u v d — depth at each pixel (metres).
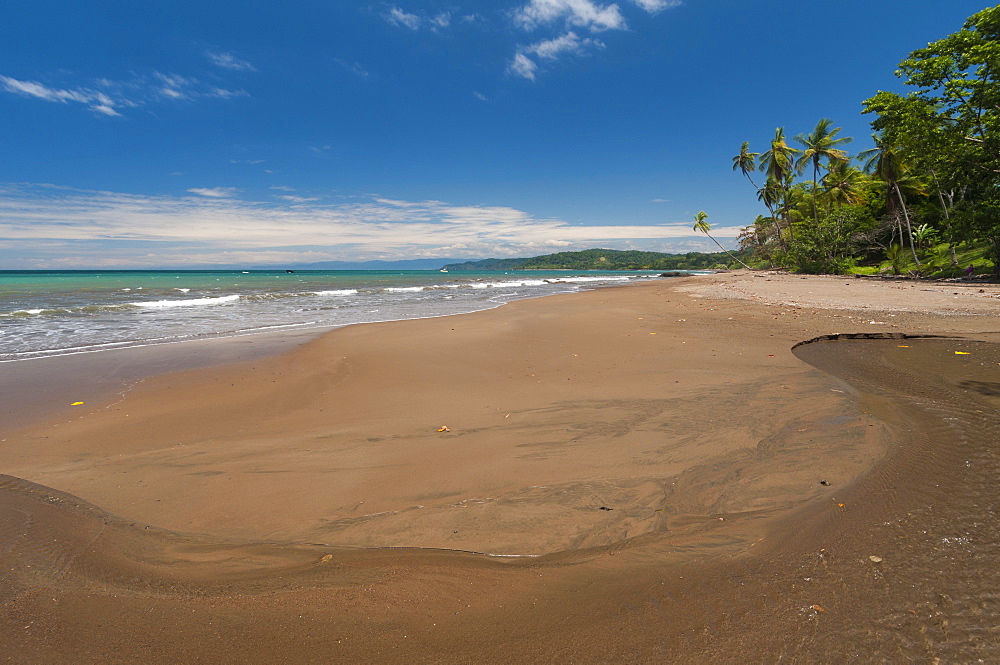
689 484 3.24
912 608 1.71
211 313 16.53
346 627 1.90
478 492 3.34
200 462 4.06
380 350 9.27
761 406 4.96
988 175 22.17
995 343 7.92
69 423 5.18
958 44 21.17
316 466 3.93
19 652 1.77
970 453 3.16
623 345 9.37
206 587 2.23
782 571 2.05
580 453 4.00
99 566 2.42
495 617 1.93
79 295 23.27
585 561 2.36
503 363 8.08
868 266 40.91
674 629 1.76
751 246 60.09
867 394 5.07
